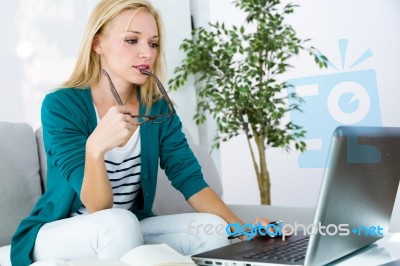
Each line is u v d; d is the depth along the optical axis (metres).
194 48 2.82
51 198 1.40
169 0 2.91
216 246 1.30
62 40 2.59
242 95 2.82
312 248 0.82
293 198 4.39
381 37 4.07
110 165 1.44
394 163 1.04
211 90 2.90
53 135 1.38
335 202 0.83
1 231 1.61
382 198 1.02
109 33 1.42
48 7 2.55
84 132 1.43
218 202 1.50
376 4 4.06
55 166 1.42
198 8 3.17
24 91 2.48
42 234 1.26
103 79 1.49
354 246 0.96
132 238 1.14
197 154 2.10
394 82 4.05
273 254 0.98
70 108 1.42
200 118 3.04
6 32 2.44
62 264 0.94
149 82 1.57
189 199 1.53
